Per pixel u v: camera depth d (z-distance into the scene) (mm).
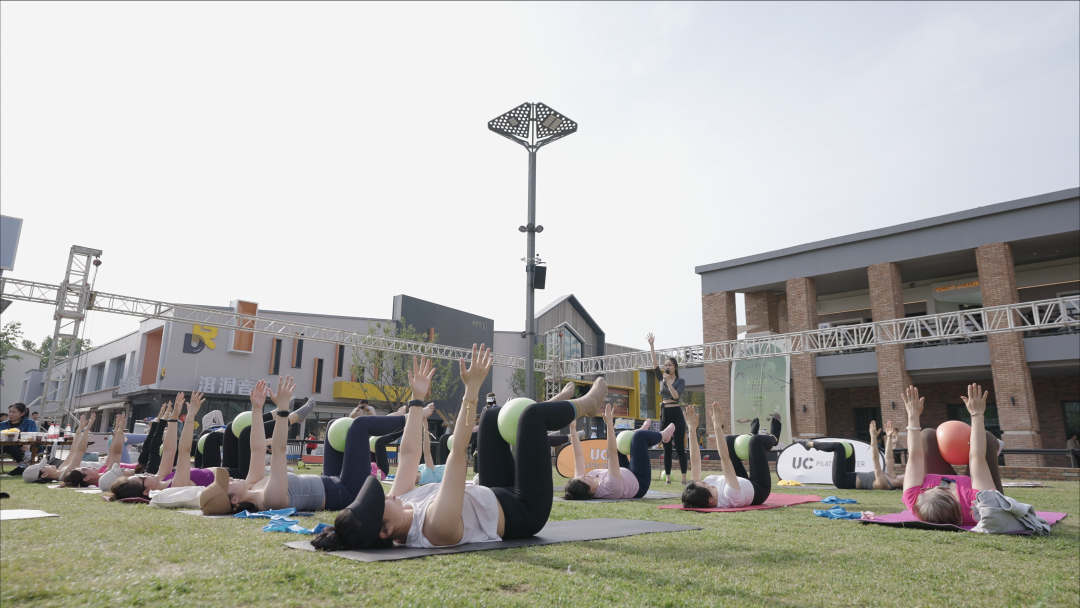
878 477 9898
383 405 33062
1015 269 24281
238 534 3525
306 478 4977
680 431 10727
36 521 3980
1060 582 2811
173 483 5359
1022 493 10281
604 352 47781
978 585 2738
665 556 3229
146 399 30031
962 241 21375
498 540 3545
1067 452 16406
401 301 33875
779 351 20219
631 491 7676
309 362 31594
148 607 1999
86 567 2549
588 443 11836
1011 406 19453
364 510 3082
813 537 4109
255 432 5059
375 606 2102
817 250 24672
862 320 27953
